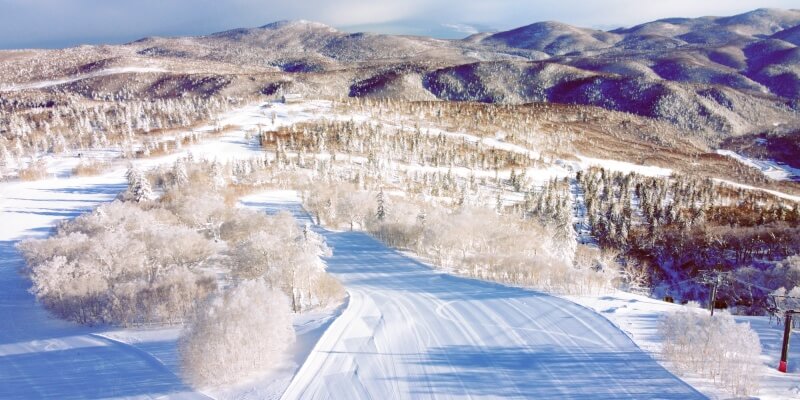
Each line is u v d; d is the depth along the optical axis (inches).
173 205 3014.3
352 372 1314.0
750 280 2728.8
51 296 1716.3
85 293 1690.5
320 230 3422.7
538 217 4313.5
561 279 2069.4
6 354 1473.9
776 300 1673.2
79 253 1924.2
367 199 3518.7
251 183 4480.8
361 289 2134.6
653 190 5782.5
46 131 6924.2
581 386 1221.7
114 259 1903.3
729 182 7716.5
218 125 6968.5
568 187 6082.7
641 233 4510.3
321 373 1306.6
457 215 2886.3
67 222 2652.6
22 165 4955.7
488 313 1748.3
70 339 1562.5
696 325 1282.0
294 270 1784.0
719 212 5167.3
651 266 3804.1
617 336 1486.2
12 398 1243.2
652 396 1156.5
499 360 1376.7
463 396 1197.7
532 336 1528.1
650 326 1563.7
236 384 1253.1
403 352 1434.5
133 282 1737.2
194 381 1259.8
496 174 6038.4
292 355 1405.0
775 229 3858.3
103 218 2477.9
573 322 1622.8
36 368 1382.9
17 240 2765.7
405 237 2923.2
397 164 6082.7
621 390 1190.9
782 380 1203.2
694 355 1254.9
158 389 1243.2
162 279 1738.4
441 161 6304.1
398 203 3518.7
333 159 5492.1
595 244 4249.5
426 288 2133.4
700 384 1196.5
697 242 3939.5
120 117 7637.8
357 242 3137.3
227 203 3454.7
